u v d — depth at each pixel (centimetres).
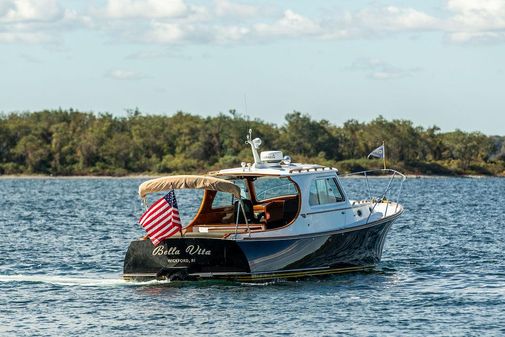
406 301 6238
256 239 6500
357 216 7244
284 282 6769
